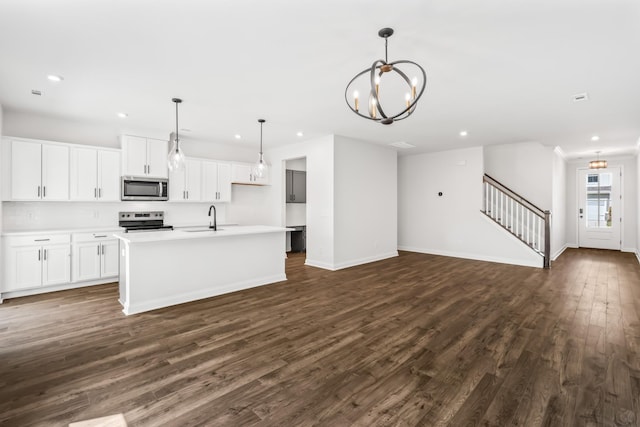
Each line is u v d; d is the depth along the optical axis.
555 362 2.37
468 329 3.00
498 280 4.87
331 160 5.66
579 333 2.89
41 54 2.62
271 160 7.09
